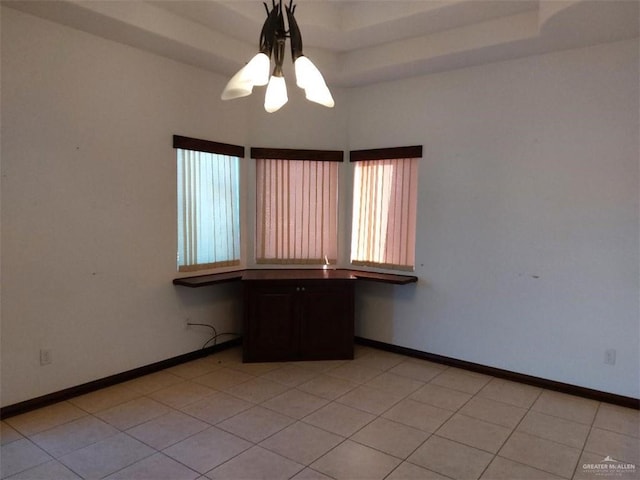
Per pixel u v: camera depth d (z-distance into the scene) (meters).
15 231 3.01
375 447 2.75
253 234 4.74
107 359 3.60
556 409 3.30
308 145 4.73
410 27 3.70
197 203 4.23
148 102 3.75
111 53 3.48
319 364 4.21
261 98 4.65
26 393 3.13
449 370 4.09
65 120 3.23
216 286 4.50
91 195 3.41
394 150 4.43
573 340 3.56
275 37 2.24
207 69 4.18
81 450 2.67
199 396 3.46
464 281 4.10
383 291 4.63
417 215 4.34
